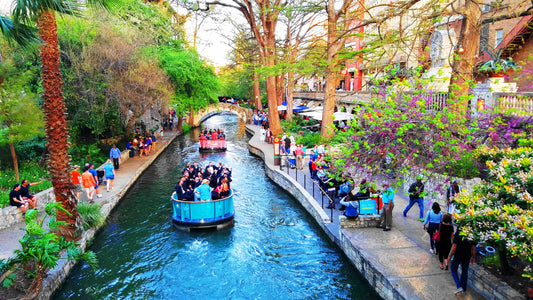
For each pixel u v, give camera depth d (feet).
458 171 35.01
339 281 32.40
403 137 28.14
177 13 125.18
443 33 57.62
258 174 73.67
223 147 101.09
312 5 61.77
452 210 33.71
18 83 50.67
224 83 211.61
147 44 85.87
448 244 27.81
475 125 27.17
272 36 89.20
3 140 51.49
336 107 106.63
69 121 69.00
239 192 60.85
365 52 55.47
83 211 42.24
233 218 47.19
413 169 36.22
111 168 55.57
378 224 37.47
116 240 42.19
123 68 71.56
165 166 81.05
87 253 29.84
